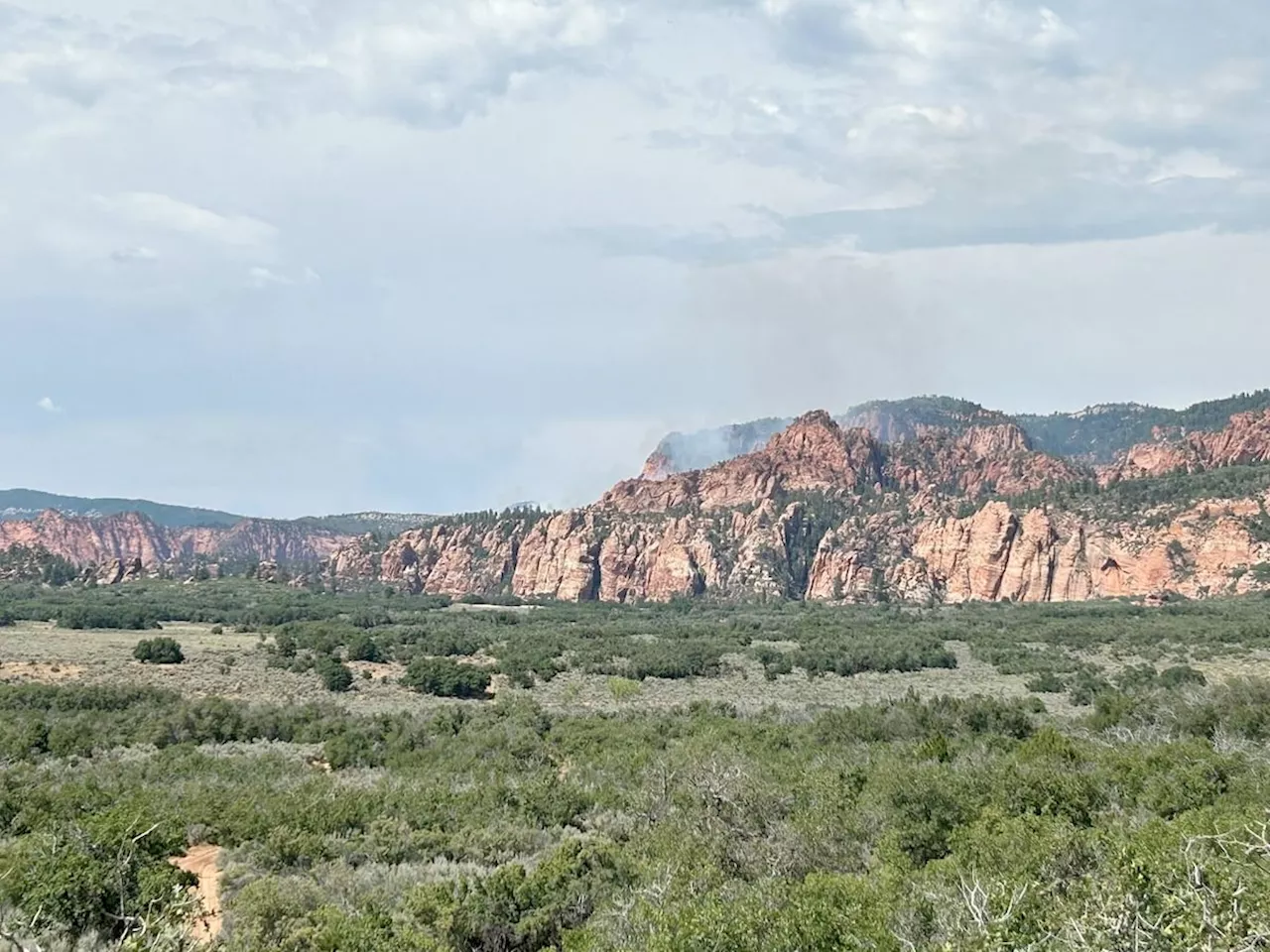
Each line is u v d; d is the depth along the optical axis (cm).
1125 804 4075
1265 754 5100
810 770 5225
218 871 3716
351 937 2723
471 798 4953
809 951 2339
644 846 3869
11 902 2748
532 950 3136
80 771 5378
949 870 2911
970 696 8706
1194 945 1598
